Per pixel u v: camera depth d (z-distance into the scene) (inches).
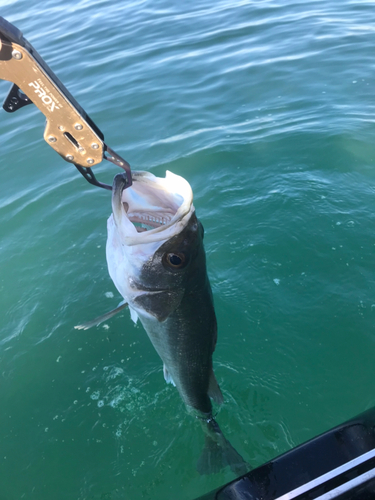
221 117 67.3
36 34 113.9
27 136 68.9
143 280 19.9
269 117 65.2
